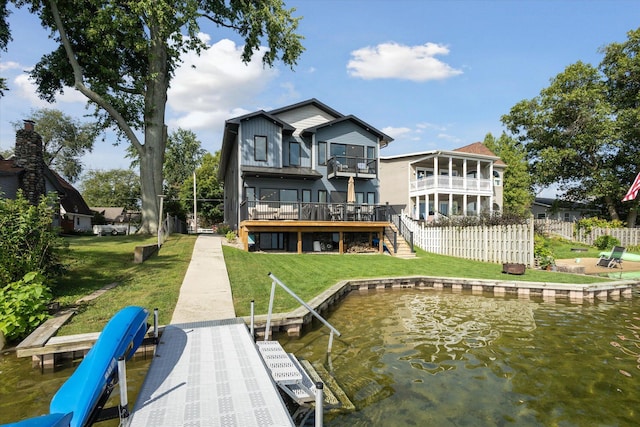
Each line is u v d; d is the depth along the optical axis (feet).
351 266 48.39
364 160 76.48
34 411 13.43
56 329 19.22
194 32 59.21
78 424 9.31
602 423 13.51
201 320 21.33
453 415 13.89
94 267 33.94
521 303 34.01
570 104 102.58
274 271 39.93
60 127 162.91
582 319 28.27
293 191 72.28
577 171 111.14
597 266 54.95
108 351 11.60
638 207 101.96
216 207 176.86
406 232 71.67
